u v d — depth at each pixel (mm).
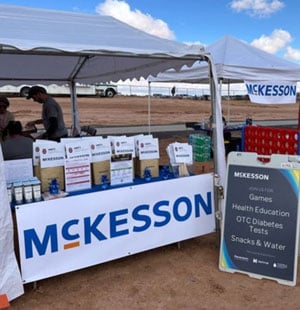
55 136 5008
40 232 2570
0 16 2934
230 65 5656
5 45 2346
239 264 2939
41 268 2600
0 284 2367
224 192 3080
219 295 2650
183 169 3365
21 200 2584
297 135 5047
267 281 2824
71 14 3465
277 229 2807
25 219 2502
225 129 7809
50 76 6809
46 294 2670
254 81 5777
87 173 2949
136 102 28031
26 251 2525
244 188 2967
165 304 2547
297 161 2764
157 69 4902
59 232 2654
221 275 2941
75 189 2893
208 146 7465
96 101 27016
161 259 3242
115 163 3035
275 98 5961
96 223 2814
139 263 3168
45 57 5262
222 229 3035
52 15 3277
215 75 3248
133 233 3008
